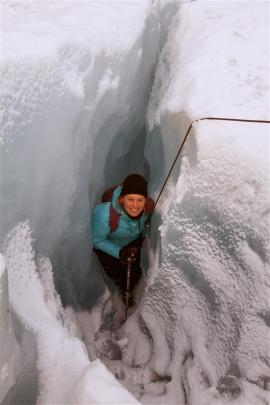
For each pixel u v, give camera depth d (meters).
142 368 1.94
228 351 1.66
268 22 2.16
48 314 1.41
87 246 2.08
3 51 1.37
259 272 1.57
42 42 1.51
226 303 1.67
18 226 1.45
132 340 2.05
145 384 1.88
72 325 1.79
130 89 2.17
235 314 1.64
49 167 1.59
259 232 1.55
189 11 2.44
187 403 1.70
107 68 1.86
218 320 1.70
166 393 1.78
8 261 1.37
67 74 1.58
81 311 2.14
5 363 0.96
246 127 1.63
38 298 1.43
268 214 1.53
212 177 1.63
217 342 1.70
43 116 1.47
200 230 1.70
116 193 1.94
